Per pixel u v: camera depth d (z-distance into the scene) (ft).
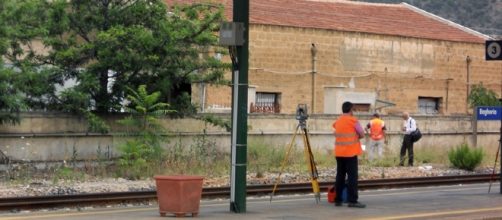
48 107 80.64
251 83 109.29
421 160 100.22
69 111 80.84
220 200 59.26
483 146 113.50
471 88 133.90
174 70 82.99
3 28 74.43
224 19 86.12
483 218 44.21
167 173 75.05
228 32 43.55
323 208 49.47
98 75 82.12
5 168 74.74
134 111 81.51
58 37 82.12
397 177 79.15
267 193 63.21
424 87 128.26
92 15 81.97
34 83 78.02
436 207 50.21
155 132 81.05
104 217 45.03
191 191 43.88
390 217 44.60
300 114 52.42
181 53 82.38
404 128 96.22
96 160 80.18
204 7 85.61
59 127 80.18
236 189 45.60
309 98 115.34
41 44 87.56
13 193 60.23
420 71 127.85
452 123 111.45
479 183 77.00
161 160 79.15
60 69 80.69
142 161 75.51
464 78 133.59
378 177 80.43
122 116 84.23
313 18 121.39
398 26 131.03
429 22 139.95
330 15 126.52
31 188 63.67
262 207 50.14
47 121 79.51
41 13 80.18
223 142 88.89
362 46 120.98
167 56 81.41
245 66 44.37
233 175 45.60
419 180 73.46
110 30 78.79
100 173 75.41
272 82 111.55
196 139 86.33
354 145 49.55
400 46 125.39
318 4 131.34
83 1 82.12
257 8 118.21
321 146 98.02
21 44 80.89
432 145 107.55
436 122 109.50
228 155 88.28
